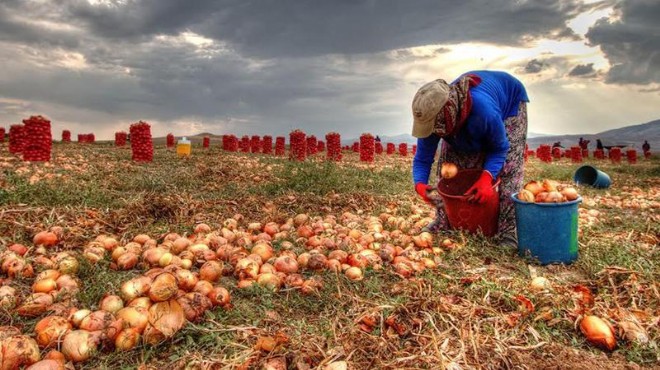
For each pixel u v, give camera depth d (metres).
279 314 3.38
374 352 2.72
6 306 3.05
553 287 3.68
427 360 2.60
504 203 5.04
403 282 3.81
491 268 4.30
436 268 4.31
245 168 12.55
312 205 7.38
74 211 5.88
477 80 4.55
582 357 2.75
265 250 4.36
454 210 4.95
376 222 5.99
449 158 5.27
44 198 6.70
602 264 4.23
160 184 9.29
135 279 3.16
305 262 4.21
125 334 2.71
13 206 5.89
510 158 4.97
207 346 2.83
